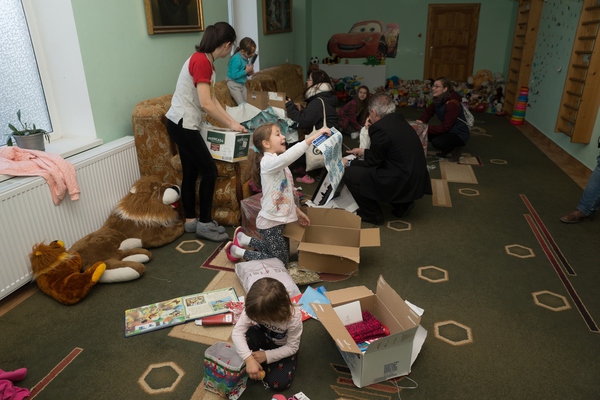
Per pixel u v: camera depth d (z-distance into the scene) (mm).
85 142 2754
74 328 2002
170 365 1781
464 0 7258
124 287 2318
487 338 1936
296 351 1649
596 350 1862
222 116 2615
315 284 2348
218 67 4469
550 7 5473
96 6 2734
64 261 2215
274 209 2260
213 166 2736
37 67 2676
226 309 2088
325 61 8086
